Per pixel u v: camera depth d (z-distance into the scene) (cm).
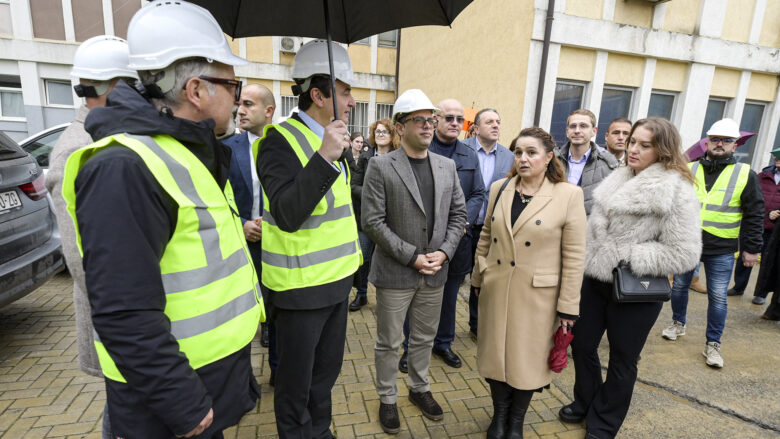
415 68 1037
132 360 87
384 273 216
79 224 87
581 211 197
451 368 289
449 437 219
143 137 97
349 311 382
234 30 175
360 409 241
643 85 584
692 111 609
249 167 251
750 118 671
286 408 172
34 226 296
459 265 285
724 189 311
